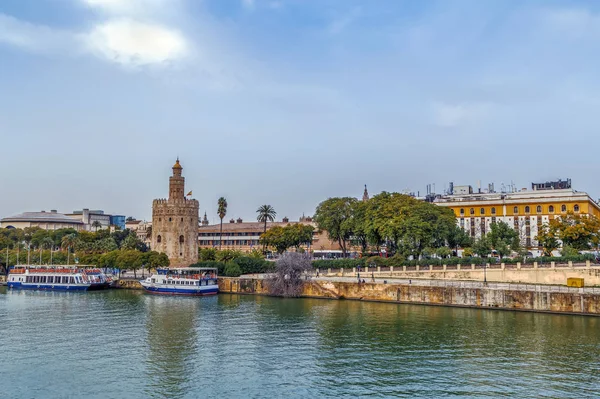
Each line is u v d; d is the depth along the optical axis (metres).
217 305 99.88
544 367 55.12
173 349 63.62
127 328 76.06
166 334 71.81
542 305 87.12
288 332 72.31
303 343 65.94
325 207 141.12
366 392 48.47
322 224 140.00
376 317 83.44
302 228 161.12
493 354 60.03
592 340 66.25
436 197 197.25
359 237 136.00
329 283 109.75
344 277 112.00
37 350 63.22
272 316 85.44
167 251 155.00
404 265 112.69
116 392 49.19
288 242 156.75
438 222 123.31
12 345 65.62
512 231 125.56
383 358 58.72
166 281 121.06
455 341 66.06
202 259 153.00
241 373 54.22
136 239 188.62
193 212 159.12
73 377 53.25
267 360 58.56
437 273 108.44
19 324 79.44
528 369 54.53
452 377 52.19
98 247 185.12
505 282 96.56
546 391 48.28
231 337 69.69
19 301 108.00
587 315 83.56
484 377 52.09
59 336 70.75
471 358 58.47
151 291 123.50
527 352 60.69
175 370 55.41
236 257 139.62
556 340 66.31
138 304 102.19
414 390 48.81
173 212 155.88
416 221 115.94
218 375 53.66
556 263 99.12
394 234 118.12
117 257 145.00
